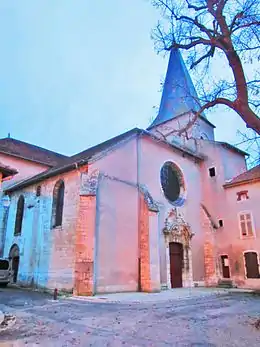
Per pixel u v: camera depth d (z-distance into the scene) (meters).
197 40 9.46
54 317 8.38
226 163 22.45
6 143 29.42
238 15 8.25
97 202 14.88
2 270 18.41
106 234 14.88
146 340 5.88
